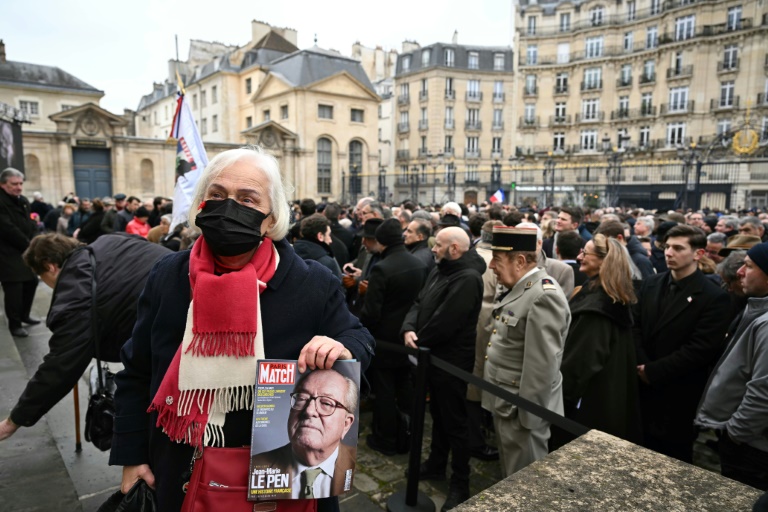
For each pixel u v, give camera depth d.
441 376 3.25
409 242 5.20
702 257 4.54
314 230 4.32
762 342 2.34
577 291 3.29
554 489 1.33
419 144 46.72
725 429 2.51
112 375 2.44
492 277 3.94
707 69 34.34
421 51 46.69
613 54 39.06
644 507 1.25
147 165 28.75
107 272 2.31
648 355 3.34
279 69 40.28
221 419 1.27
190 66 55.69
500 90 46.25
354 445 1.32
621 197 30.70
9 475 2.61
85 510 2.70
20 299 5.70
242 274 1.29
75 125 26.20
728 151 30.38
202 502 1.27
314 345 1.30
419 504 3.02
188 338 1.26
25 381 3.69
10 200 5.48
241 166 1.38
